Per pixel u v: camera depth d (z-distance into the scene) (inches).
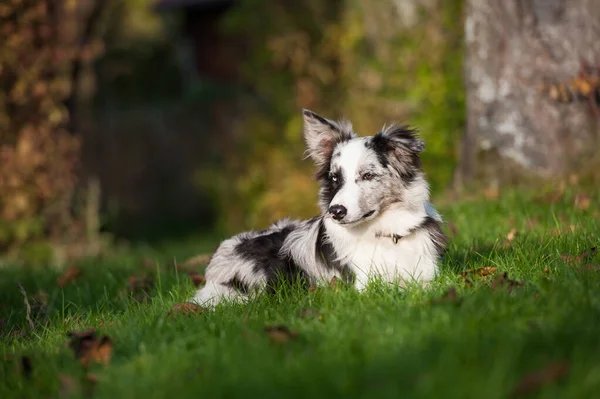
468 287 195.0
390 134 215.5
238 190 682.8
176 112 920.9
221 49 953.5
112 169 900.0
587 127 353.4
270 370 145.4
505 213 323.0
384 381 133.3
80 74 514.0
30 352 190.7
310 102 641.0
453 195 388.5
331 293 200.2
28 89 463.5
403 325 162.1
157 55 1064.2
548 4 356.2
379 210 213.3
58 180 482.3
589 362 130.6
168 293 253.1
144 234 852.6
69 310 237.8
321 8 659.4
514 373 131.0
